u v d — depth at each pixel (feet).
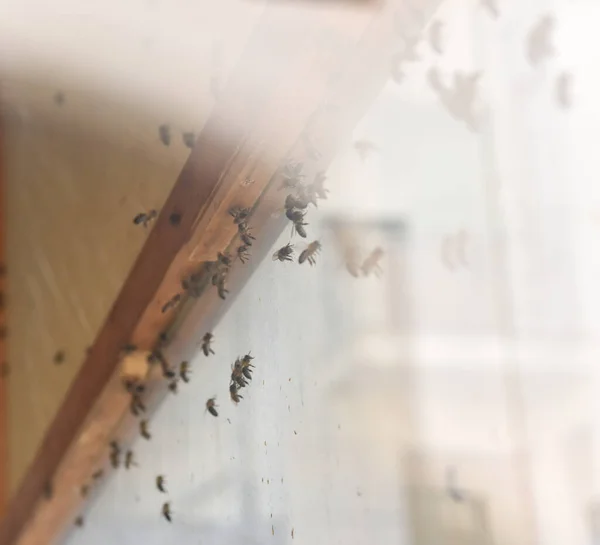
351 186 1.28
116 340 1.81
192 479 1.62
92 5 1.98
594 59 1.10
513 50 1.15
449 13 1.18
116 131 2.01
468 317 1.19
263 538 1.40
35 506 2.27
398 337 1.24
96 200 2.18
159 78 1.75
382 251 1.25
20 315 2.93
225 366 1.50
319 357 1.31
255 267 1.41
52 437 2.14
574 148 1.11
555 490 1.12
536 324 1.14
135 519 1.86
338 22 1.20
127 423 1.90
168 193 1.69
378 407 1.25
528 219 1.15
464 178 1.19
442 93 1.20
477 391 1.18
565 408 1.11
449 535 1.18
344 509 1.27
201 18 1.55
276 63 1.28
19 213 3.02
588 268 1.11
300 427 1.34
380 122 1.25
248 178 1.36
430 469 1.20
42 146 2.66
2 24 2.22
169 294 1.62
